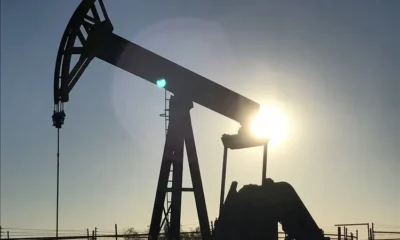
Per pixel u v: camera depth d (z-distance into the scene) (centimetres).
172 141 1664
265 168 1583
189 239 2153
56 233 1700
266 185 1548
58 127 1616
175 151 1664
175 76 1647
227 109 1677
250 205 1512
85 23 1608
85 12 1557
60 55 1584
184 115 1673
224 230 1507
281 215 1530
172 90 1667
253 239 1497
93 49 1593
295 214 1535
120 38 1612
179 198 1648
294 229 1538
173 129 1669
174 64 1652
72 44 1573
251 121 1666
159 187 1653
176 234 1628
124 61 1623
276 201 1528
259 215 1512
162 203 1648
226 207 1528
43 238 1680
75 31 1566
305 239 1532
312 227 1542
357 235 2167
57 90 1596
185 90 1661
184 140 1673
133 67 1638
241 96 1688
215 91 1666
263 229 1509
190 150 1670
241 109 1672
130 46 1614
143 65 1633
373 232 2177
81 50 1588
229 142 1645
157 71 1638
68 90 1597
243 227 1498
